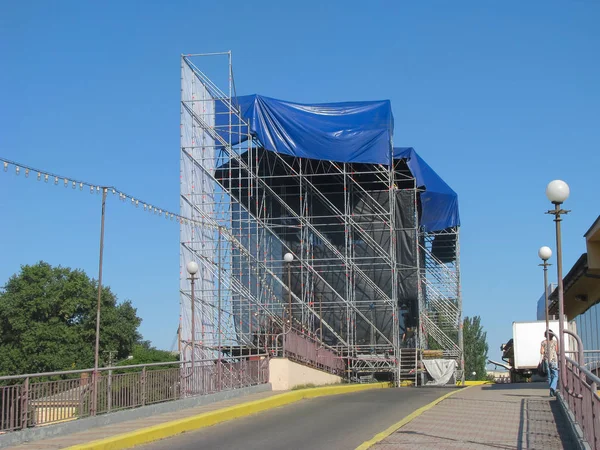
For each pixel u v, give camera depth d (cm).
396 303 3812
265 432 1381
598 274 2672
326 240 3900
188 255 3594
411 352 4000
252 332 3575
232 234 3797
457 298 4916
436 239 5397
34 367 5644
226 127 3972
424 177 4519
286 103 3959
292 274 4056
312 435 1311
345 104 4003
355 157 3862
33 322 5712
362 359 3728
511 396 1978
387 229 3972
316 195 4184
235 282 3716
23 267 5925
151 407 1612
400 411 1678
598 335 3173
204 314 3538
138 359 5356
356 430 1358
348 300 3834
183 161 3712
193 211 3681
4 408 1186
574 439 1052
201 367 1931
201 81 3897
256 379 2317
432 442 1144
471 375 7125
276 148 3884
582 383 1049
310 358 2983
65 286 5847
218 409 1662
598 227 2203
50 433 1266
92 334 5934
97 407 1442
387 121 3931
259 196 4138
